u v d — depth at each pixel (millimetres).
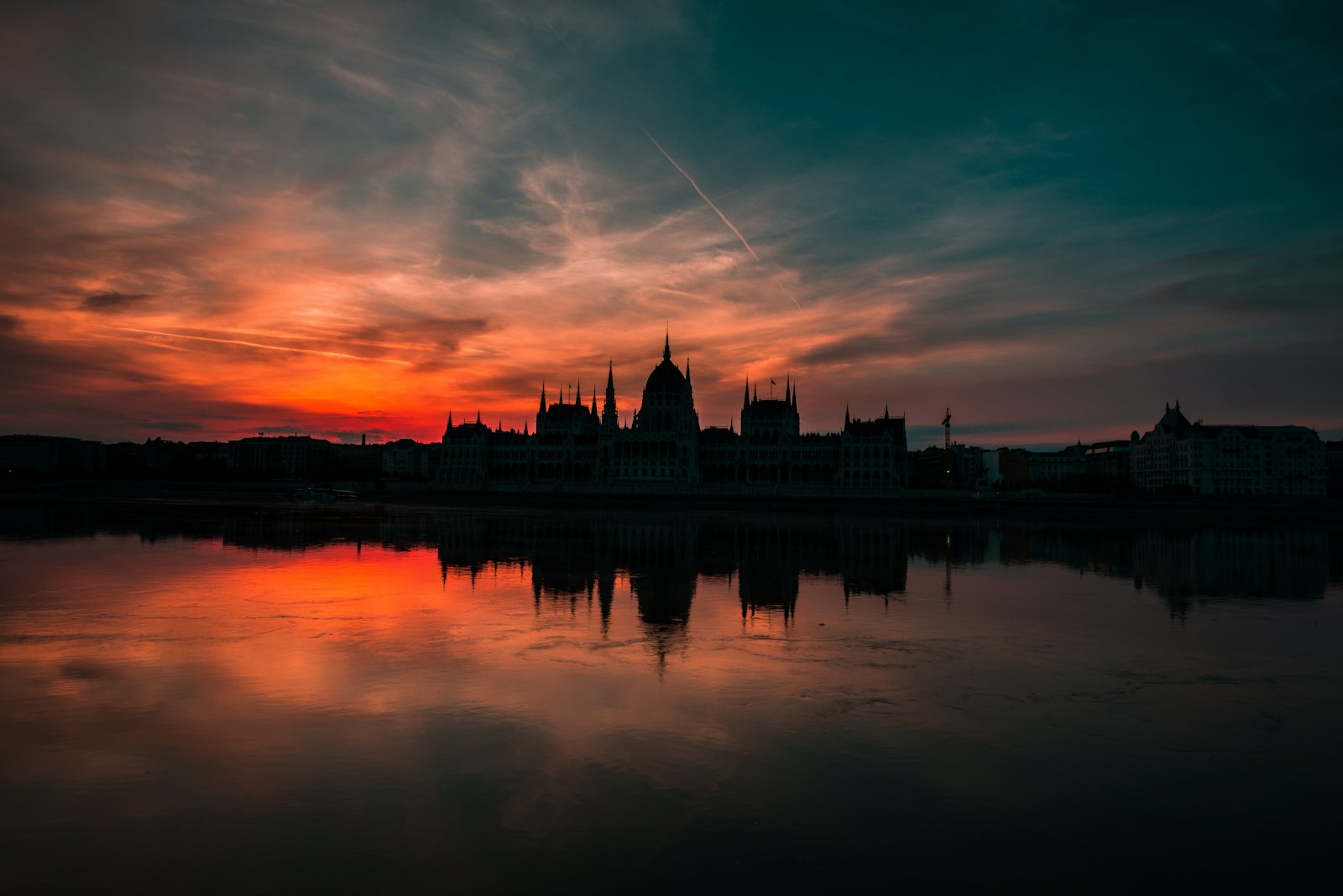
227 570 65375
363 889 18031
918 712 30094
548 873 18750
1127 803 22766
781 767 24875
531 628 43656
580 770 24422
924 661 37562
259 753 25578
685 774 24203
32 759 24938
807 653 38844
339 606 49938
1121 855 19906
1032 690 33250
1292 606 54469
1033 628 45594
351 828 20781
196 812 21578
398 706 30141
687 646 39844
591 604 51375
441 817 21391
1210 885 18594
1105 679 35031
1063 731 28359
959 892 18141
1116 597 57500
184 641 39938
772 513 178000
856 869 19031
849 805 22391
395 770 24328
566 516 155625
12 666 35094
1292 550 97188
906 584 62750
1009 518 165750
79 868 18844
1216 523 155375
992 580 66000
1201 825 21547
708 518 155250
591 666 35812
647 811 21828
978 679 34719
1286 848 20328
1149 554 90375
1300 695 32781
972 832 20906
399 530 110500
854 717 29375
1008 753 26203
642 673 34812
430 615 47188
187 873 18703
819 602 53312
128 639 40219
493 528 118062
